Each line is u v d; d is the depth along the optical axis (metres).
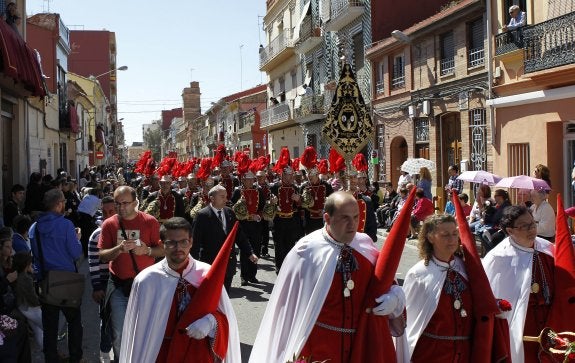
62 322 8.32
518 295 4.70
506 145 16.05
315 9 31.77
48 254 6.38
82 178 27.92
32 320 6.43
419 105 21.02
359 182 10.87
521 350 4.58
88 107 42.94
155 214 10.83
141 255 5.86
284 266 4.20
